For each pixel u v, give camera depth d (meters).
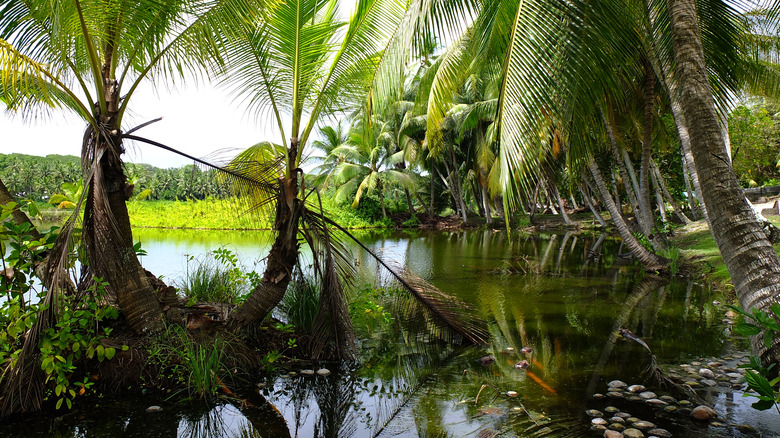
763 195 18.45
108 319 4.20
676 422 3.18
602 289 8.41
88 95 3.71
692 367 4.31
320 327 4.70
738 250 3.19
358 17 4.41
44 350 3.23
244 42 4.25
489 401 3.64
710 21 5.92
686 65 3.61
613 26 3.62
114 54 3.79
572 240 18.28
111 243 3.80
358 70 4.78
